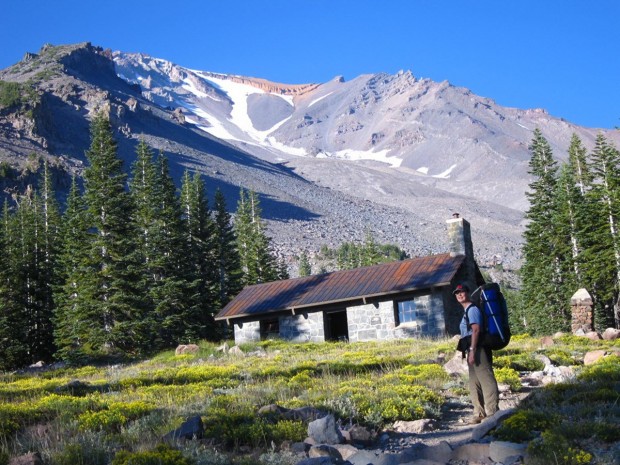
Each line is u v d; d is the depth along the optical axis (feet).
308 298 120.37
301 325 120.88
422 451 26.35
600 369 41.60
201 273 184.55
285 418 32.94
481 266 515.09
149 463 24.79
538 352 62.59
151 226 167.53
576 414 29.37
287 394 42.86
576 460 22.54
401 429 33.55
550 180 174.09
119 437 30.17
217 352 108.17
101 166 150.71
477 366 33.27
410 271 116.78
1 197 462.19
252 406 37.91
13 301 172.96
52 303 183.93
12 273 174.91
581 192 170.30
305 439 29.94
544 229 171.22
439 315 109.81
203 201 196.34
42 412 37.58
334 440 29.40
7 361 164.45
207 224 195.11
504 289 297.53
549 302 168.45
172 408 37.40
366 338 114.83
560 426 26.48
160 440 28.91
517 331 250.37
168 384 57.77
